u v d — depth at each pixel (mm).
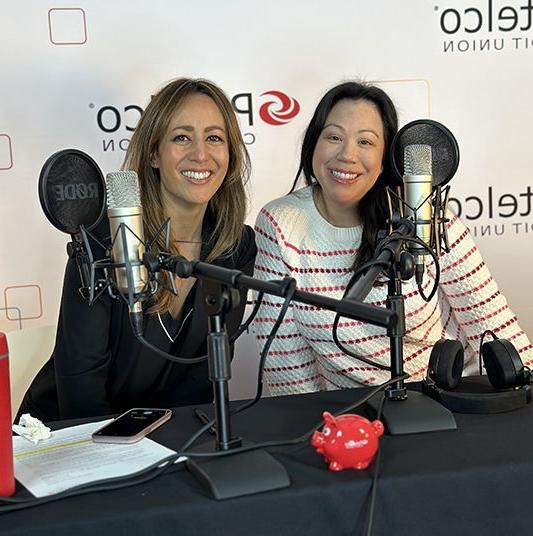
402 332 1409
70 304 1757
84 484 1136
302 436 1278
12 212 2654
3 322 2703
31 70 2600
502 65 2807
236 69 2699
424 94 2781
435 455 1215
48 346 2119
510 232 2898
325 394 1540
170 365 1872
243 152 2055
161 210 1942
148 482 1161
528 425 1330
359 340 1941
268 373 2045
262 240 2066
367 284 1202
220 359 1199
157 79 2668
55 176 1415
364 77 2746
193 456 1181
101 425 1437
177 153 1892
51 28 2592
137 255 1290
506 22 2787
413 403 1376
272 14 2686
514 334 1980
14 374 2074
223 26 2672
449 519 1159
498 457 1199
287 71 2721
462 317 2002
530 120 2852
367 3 2715
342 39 2723
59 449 1315
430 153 1536
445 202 1581
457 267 1948
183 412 1479
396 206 1706
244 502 1098
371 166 1938
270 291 1093
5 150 2621
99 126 2666
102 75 2641
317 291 2014
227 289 1175
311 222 2035
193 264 1213
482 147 2842
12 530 1033
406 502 1144
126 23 2627
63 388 1804
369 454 1169
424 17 2744
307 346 2041
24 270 2693
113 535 1064
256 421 1399
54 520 1055
